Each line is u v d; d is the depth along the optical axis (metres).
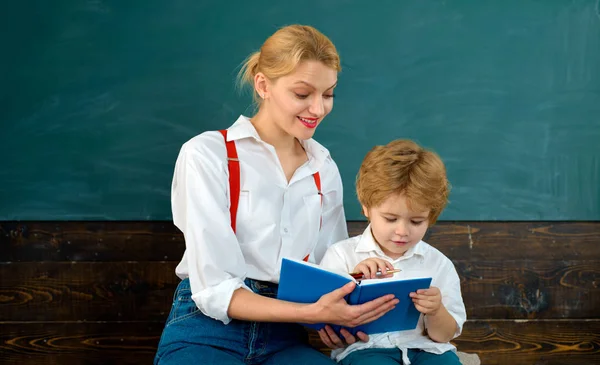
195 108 2.79
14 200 2.76
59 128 2.76
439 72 2.85
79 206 2.77
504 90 2.86
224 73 2.79
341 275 1.61
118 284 2.79
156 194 2.79
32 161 2.77
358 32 2.83
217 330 1.73
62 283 2.78
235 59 2.80
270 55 1.78
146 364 2.79
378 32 2.83
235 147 1.87
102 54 2.77
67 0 2.76
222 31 2.79
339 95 2.84
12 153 2.76
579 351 2.88
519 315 2.87
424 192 1.76
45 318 2.78
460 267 2.87
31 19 2.76
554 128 2.87
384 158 1.81
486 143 2.86
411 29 2.84
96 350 2.79
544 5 2.86
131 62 2.78
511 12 2.85
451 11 2.84
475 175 2.87
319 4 2.82
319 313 1.62
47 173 2.77
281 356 1.77
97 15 2.77
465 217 2.87
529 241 2.87
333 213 2.09
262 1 2.80
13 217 2.76
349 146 2.85
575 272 2.88
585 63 2.87
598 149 2.86
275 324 1.81
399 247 1.86
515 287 2.87
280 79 1.76
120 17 2.78
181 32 2.79
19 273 2.77
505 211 2.87
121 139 2.78
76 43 2.77
